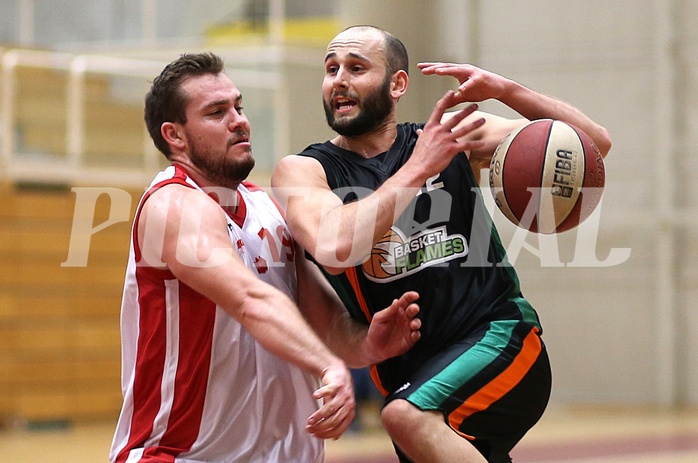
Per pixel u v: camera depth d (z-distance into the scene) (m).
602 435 33.34
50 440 32.47
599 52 47.03
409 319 10.67
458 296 11.36
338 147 11.77
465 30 47.12
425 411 10.67
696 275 46.38
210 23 45.22
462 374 10.88
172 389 10.76
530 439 32.28
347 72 11.37
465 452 10.59
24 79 37.28
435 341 11.32
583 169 10.59
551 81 47.44
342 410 9.33
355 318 11.94
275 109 40.72
